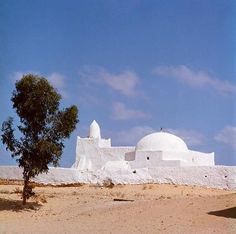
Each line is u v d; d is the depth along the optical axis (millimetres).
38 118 32094
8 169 61406
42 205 34188
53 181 59219
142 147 67938
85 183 59219
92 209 30609
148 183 58594
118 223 24969
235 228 21547
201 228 22156
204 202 28531
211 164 71125
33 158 32125
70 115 32812
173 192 50344
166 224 23625
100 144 71000
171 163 62906
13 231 23812
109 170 60438
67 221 27016
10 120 32219
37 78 32156
